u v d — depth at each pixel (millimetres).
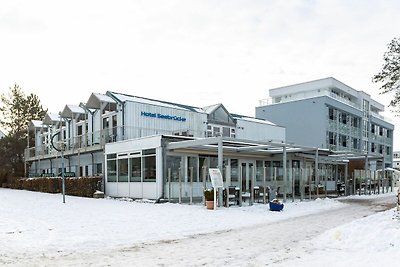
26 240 8469
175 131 27484
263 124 35906
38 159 36281
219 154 17172
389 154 60812
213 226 11062
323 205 18844
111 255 7160
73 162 30609
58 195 25188
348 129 46906
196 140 18203
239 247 7980
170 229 10336
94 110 29266
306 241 8703
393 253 6984
